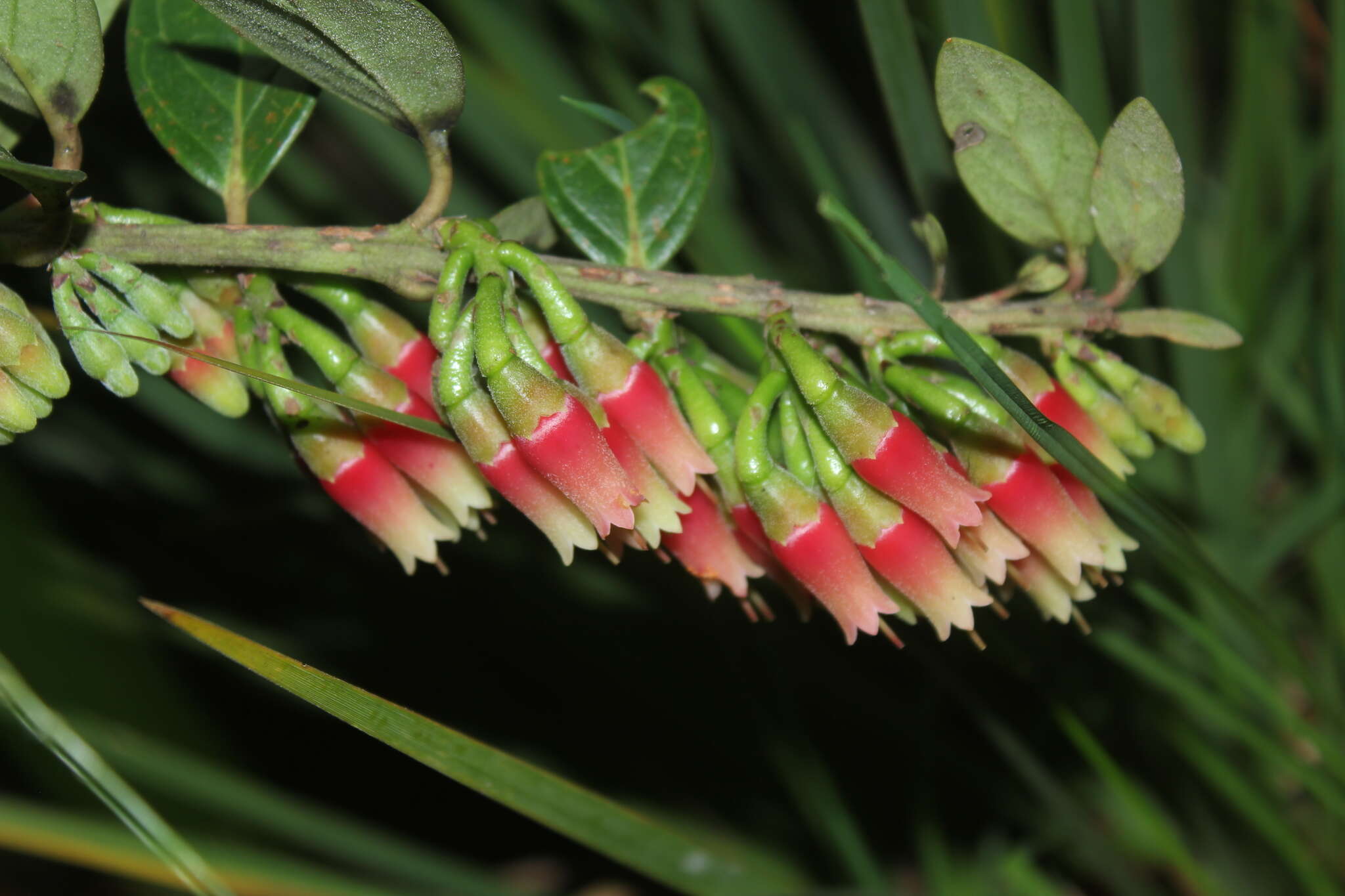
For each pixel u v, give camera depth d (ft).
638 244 1.23
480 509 1.22
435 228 1.17
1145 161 1.17
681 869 1.36
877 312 1.19
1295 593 1.65
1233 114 1.54
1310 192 1.48
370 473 1.19
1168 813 1.56
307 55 1.15
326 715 1.74
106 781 1.17
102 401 1.51
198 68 1.21
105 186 1.45
